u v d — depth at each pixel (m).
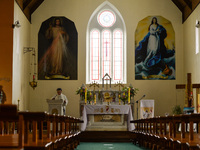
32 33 26.22
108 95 22.58
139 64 26.39
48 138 9.24
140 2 26.75
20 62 22.80
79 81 26.17
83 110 20.75
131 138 20.11
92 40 27.14
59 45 26.30
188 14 24.73
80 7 26.66
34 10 26.34
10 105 5.91
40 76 26.00
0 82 20.36
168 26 26.59
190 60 24.47
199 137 10.05
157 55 26.41
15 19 21.23
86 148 15.68
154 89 26.20
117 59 27.09
